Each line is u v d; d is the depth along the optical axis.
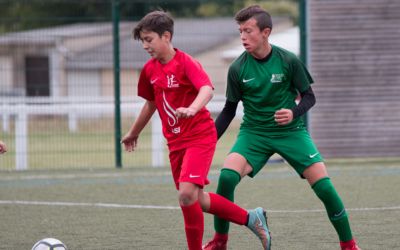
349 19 35.72
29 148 44.06
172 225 20.94
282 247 17.94
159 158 35.91
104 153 41.97
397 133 36.25
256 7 16.42
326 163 35.50
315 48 35.69
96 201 25.45
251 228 16.31
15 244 18.73
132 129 16.86
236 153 16.58
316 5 35.50
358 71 35.88
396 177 30.22
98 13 38.41
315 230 19.88
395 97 36.16
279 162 35.56
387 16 35.78
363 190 26.89
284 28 57.62
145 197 26.16
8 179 31.72
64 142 46.94
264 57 16.53
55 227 20.89
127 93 38.03
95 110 37.00
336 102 35.91
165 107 15.62
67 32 40.69
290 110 15.75
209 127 15.62
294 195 26.05
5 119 44.16
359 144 36.09
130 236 19.45
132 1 34.78
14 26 36.53
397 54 35.97
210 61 46.38
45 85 38.00
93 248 18.09
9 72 39.25
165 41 15.25
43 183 30.19
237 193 26.67
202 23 38.69
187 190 15.12
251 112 16.78
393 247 17.70
